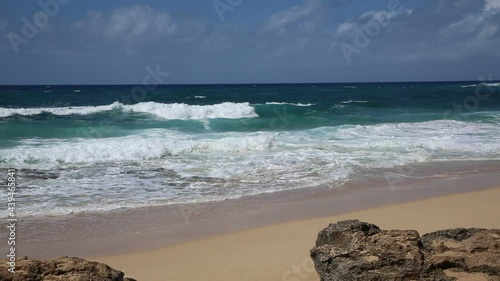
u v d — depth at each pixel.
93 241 8.50
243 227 9.23
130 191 11.73
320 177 13.36
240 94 53.62
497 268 4.92
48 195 11.27
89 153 15.52
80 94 50.44
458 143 18.41
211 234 8.82
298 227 9.17
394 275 4.89
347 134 20.84
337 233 5.50
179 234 8.84
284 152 16.72
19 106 34.78
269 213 10.15
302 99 46.28
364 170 14.33
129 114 27.64
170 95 48.44
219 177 13.25
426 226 9.02
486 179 13.52
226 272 6.91
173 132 21.20
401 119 27.80
